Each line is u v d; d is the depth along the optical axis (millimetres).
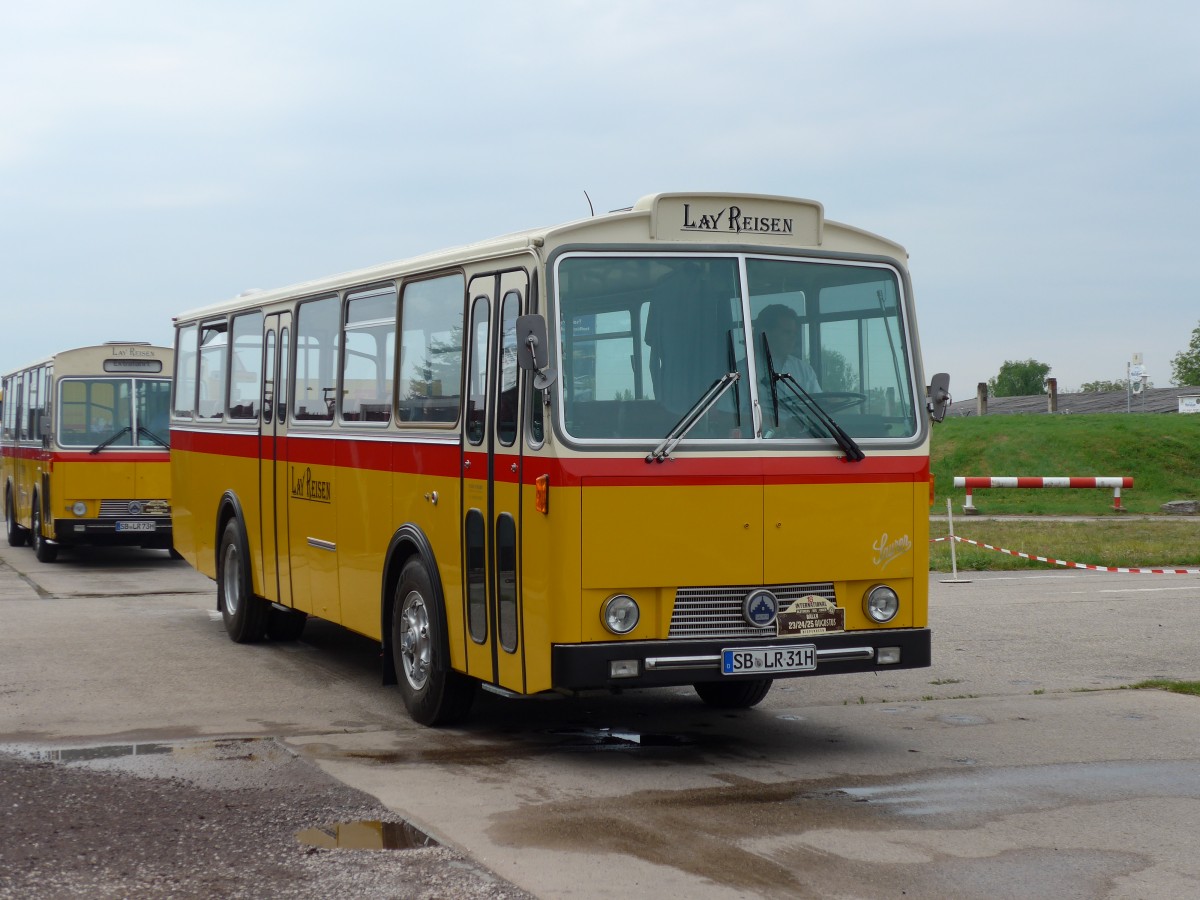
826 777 7859
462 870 6023
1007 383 146000
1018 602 15992
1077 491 37062
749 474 8055
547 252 7891
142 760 8180
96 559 22922
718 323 8188
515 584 8133
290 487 11898
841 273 8531
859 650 8250
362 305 10570
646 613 7863
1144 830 6746
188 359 15320
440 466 9078
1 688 10602
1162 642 13062
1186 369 115000
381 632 9922
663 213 8148
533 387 7938
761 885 5855
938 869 6094
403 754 8445
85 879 5910
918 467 8523
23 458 24375
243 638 13016
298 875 5957
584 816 6953
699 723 9516
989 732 9148
